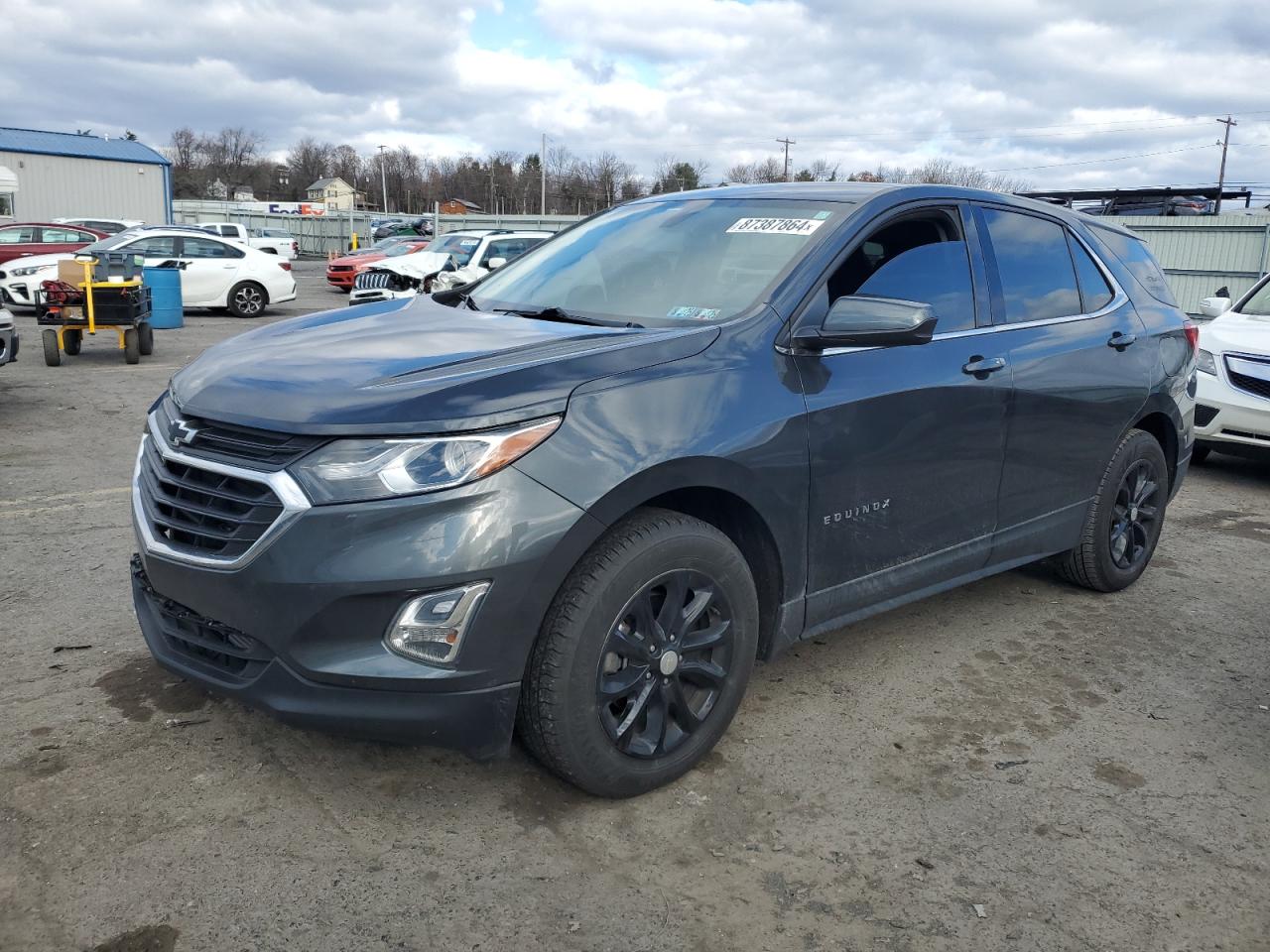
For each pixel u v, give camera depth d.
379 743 3.13
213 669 2.69
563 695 2.64
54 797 2.78
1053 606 4.66
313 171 126.94
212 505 2.62
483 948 2.29
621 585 2.68
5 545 4.93
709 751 3.06
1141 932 2.44
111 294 11.57
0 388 9.88
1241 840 2.84
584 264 3.78
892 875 2.61
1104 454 4.45
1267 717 3.62
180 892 2.42
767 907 2.47
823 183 3.86
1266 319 7.79
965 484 3.70
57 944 2.23
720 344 2.98
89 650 3.73
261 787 2.87
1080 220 4.57
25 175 42.50
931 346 3.53
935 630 4.31
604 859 2.63
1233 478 7.80
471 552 2.43
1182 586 5.02
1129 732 3.45
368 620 2.45
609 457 2.61
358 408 2.49
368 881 2.50
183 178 109.25
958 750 3.28
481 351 2.86
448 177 112.56
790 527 3.08
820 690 3.67
